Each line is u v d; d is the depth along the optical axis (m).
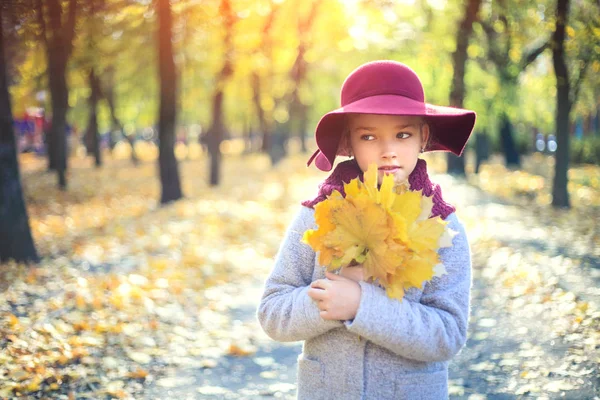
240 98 26.42
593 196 13.48
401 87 1.69
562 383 3.71
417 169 1.76
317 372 1.69
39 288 5.68
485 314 5.23
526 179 17.45
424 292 1.67
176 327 4.96
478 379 3.91
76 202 14.44
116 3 8.60
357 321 1.50
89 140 32.28
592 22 10.67
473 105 16.67
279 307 1.68
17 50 9.85
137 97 21.83
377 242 1.47
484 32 13.92
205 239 8.76
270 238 9.09
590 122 29.02
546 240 8.30
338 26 17.89
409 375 1.64
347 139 1.83
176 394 3.76
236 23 12.59
